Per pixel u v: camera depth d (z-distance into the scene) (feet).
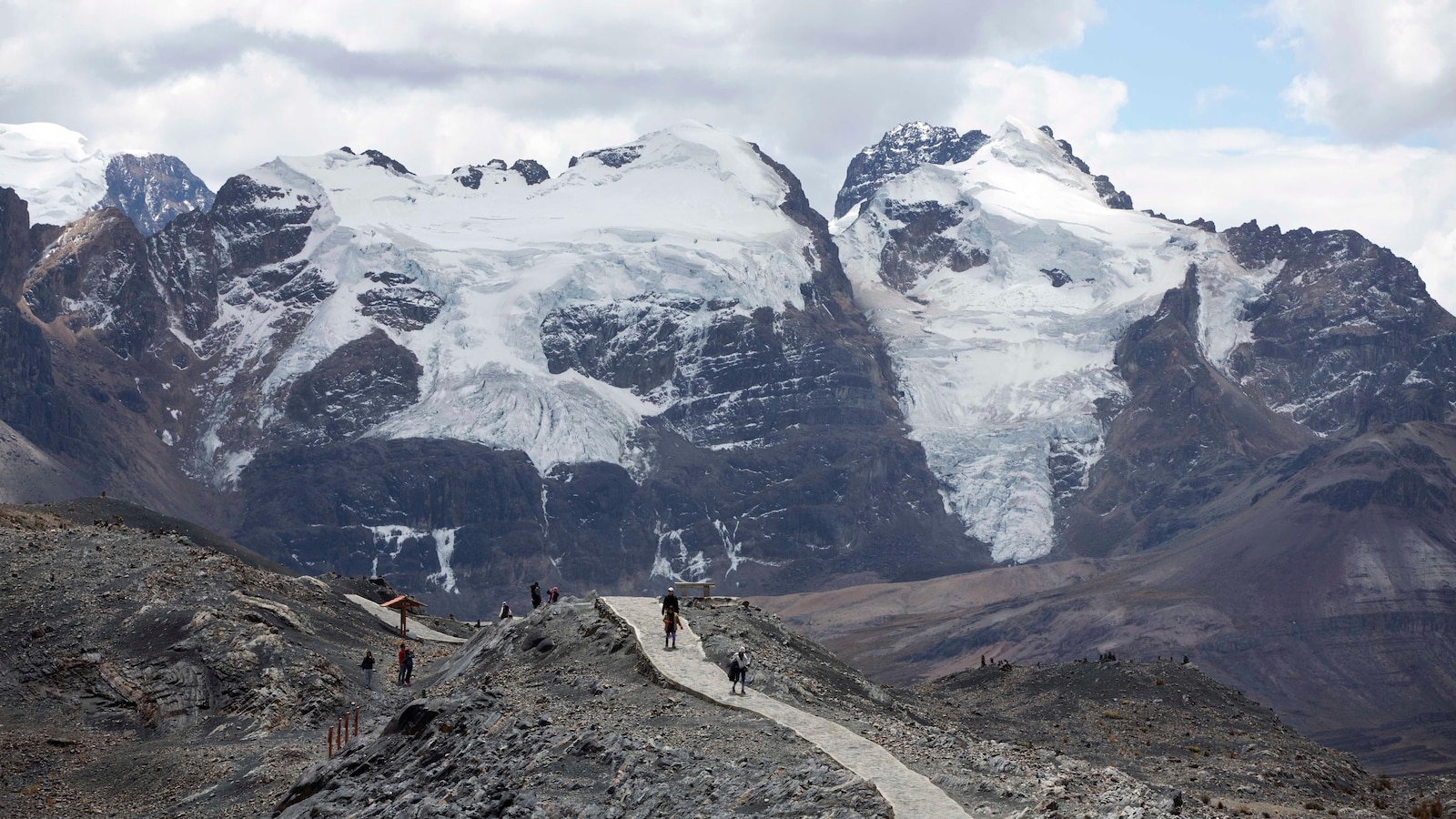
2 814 296.30
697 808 209.15
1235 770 342.64
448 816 226.79
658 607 341.41
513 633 349.82
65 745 336.70
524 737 248.93
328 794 260.01
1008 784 206.69
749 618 354.13
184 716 351.67
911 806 198.18
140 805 301.43
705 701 261.85
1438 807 316.60
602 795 222.07
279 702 352.28
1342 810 288.92
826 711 264.11
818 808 197.88
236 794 296.10
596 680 286.25
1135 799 204.54
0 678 364.38
